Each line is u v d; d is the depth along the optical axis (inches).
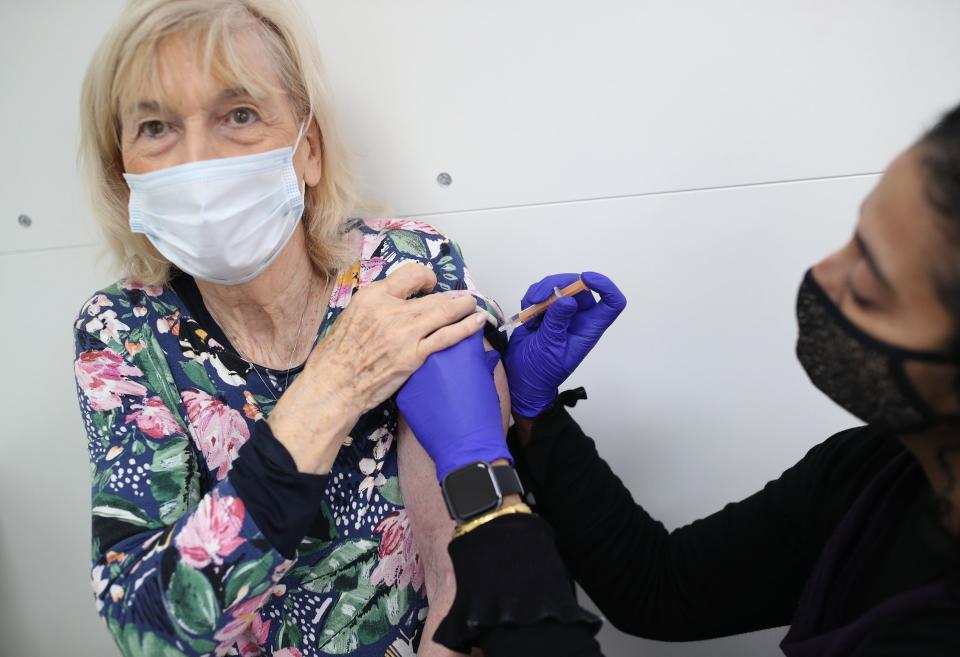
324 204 39.6
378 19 44.6
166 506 35.1
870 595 28.1
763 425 49.5
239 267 35.9
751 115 43.4
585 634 27.8
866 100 42.2
